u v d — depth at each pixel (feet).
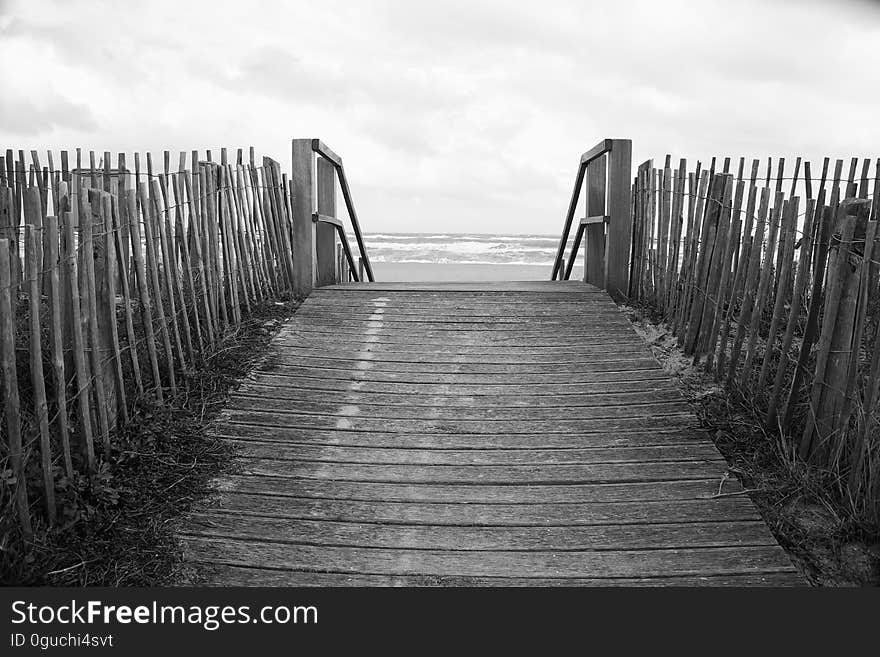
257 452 14.11
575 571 10.84
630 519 12.14
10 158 20.52
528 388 17.11
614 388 17.02
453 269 90.17
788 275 14.79
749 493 12.78
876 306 14.94
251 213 21.39
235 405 15.89
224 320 19.06
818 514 12.03
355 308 22.25
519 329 20.67
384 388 17.10
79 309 11.88
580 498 12.79
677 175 20.01
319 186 26.84
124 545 11.03
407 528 11.93
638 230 22.86
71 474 11.47
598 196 25.67
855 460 11.98
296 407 16.02
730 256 16.78
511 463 13.97
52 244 10.82
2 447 10.88
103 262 12.98
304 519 12.07
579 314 21.75
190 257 17.46
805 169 18.35
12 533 10.24
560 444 14.65
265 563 10.91
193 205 17.48
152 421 14.21
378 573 10.76
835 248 12.91
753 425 14.74
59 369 11.17
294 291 23.94
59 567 10.39
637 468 13.71
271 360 18.25
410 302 22.80
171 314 15.98
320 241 26.91
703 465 13.73
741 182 16.56
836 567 10.85
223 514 12.08
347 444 14.58
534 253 118.01
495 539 11.66
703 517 12.14
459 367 18.26
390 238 131.44
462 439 14.87
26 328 15.33
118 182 14.20
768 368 15.29
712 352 17.13
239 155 20.38
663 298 20.99
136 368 14.40
